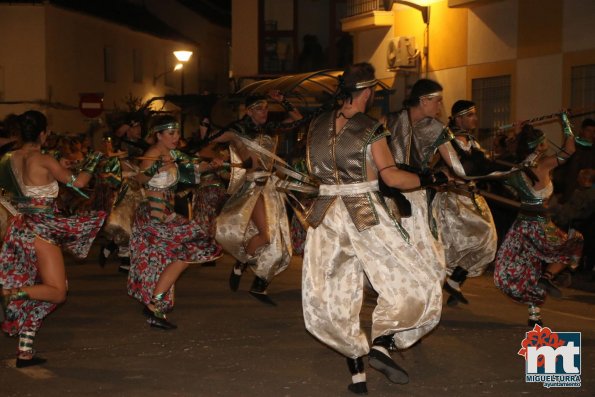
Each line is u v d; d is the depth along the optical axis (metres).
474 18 15.27
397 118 6.02
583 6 13.08
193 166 7.32
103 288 9.42
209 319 7.65
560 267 7.30
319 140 5.17
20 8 29.12
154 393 5.40
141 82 35.72
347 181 5.11
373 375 5.78
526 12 14.15
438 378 5.68
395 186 4.99
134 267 7.25
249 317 7.73
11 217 6.28
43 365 6.09
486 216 7.93
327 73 15.13
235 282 8.75
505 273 7.15
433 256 5.50
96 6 33.44
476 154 7.14
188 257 7.13
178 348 6.57
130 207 10.26
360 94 5.13
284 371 5.89
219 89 43.75
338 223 5.12
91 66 32.16
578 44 13.20
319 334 5.13
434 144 6.13
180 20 39.62
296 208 5.45
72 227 6.04
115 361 6.19
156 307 7.17
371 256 5.06
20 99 29.33
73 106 30.97
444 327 7.24
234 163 8.05
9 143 6.75
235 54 23.81
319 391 5.42
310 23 23.48
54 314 7.91
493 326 7.28
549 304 8.55
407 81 17.05
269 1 23.64
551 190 7.06
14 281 6.02
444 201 7.91
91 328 7.29
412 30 16.91
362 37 18.64
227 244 8.23
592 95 13.07
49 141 13.02
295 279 10.13
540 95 13.95
